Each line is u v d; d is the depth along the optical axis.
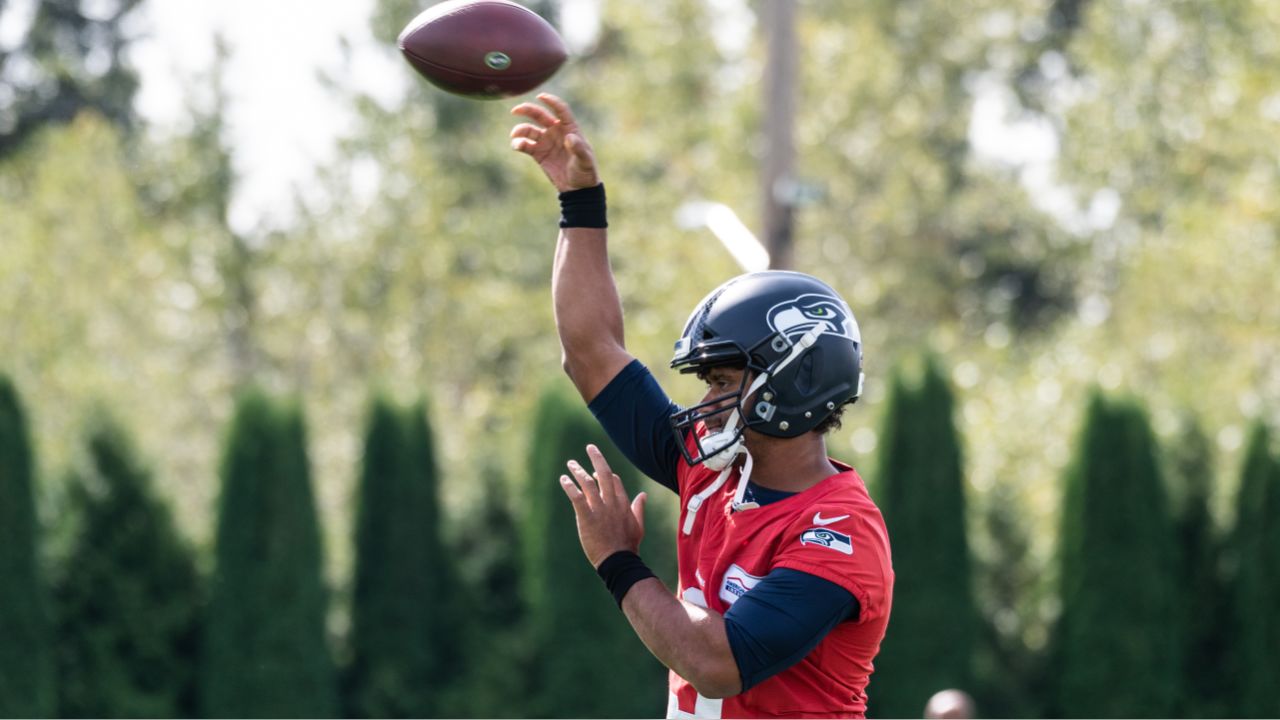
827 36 88.88
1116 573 51.19
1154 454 51.84
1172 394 60.72
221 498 50.59
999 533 55.34
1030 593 54.19
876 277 89.12
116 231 79.56
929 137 99.44
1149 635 50.97
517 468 55.12
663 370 74.75
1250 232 73.06
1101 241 99.94
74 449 50.47
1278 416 68.81
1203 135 78.94
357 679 52.34
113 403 51.06
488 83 13.36
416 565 52.59
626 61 103.69
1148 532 51.28
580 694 50.94
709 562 11.87
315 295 88.00
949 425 51.66
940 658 50.50
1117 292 92.75
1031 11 104.69
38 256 75.75
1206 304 73.50
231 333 89.50
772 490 11.84
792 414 11.70
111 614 49.53
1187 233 76.44
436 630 53.06
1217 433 63.22
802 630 11.02
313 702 50.22
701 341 12.02
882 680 50.78
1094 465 51.66
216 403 84.75
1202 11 87.06
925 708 50.19
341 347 88.88
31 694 46.84
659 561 51.50
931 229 97.31
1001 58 106.81
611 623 51.28
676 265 78.81
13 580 46.94
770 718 11.58
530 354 87.38
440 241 87.88
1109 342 79.00
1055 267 106.31
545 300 87.69
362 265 86.81
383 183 88.44
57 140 80.50
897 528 51.16
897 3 99.19
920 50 98.69
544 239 96.69
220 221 92.88
